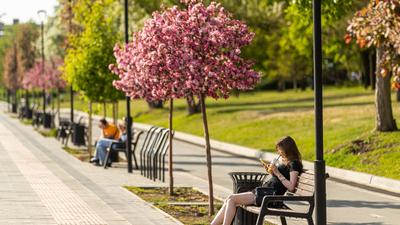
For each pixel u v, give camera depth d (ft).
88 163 88.07
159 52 47.67
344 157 82.89
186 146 120.78
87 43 95.86
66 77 105.50
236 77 47.50
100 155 85.66
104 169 80.74
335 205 57.00
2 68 387.96
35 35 271.28
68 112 258.57
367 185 70.23
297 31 169.48
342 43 161.99
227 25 48.21
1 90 488.02
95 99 96.07
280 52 254.47
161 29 48.03
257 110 155.53
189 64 46.80
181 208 51.34
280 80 285.43
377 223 48.26
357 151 83.20
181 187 63.87
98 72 95.04
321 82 36.06
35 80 213.46
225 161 95.30
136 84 56.18
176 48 47.52
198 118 158.40
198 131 142.10
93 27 96.32
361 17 59.93
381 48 86.79
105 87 95.25
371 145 83.66
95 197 56.75
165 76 48.96
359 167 78.43
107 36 96.17
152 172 78.02
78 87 96.27
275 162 39.63
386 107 87.61
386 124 87.35
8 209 50.03
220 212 39.22
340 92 212.23
